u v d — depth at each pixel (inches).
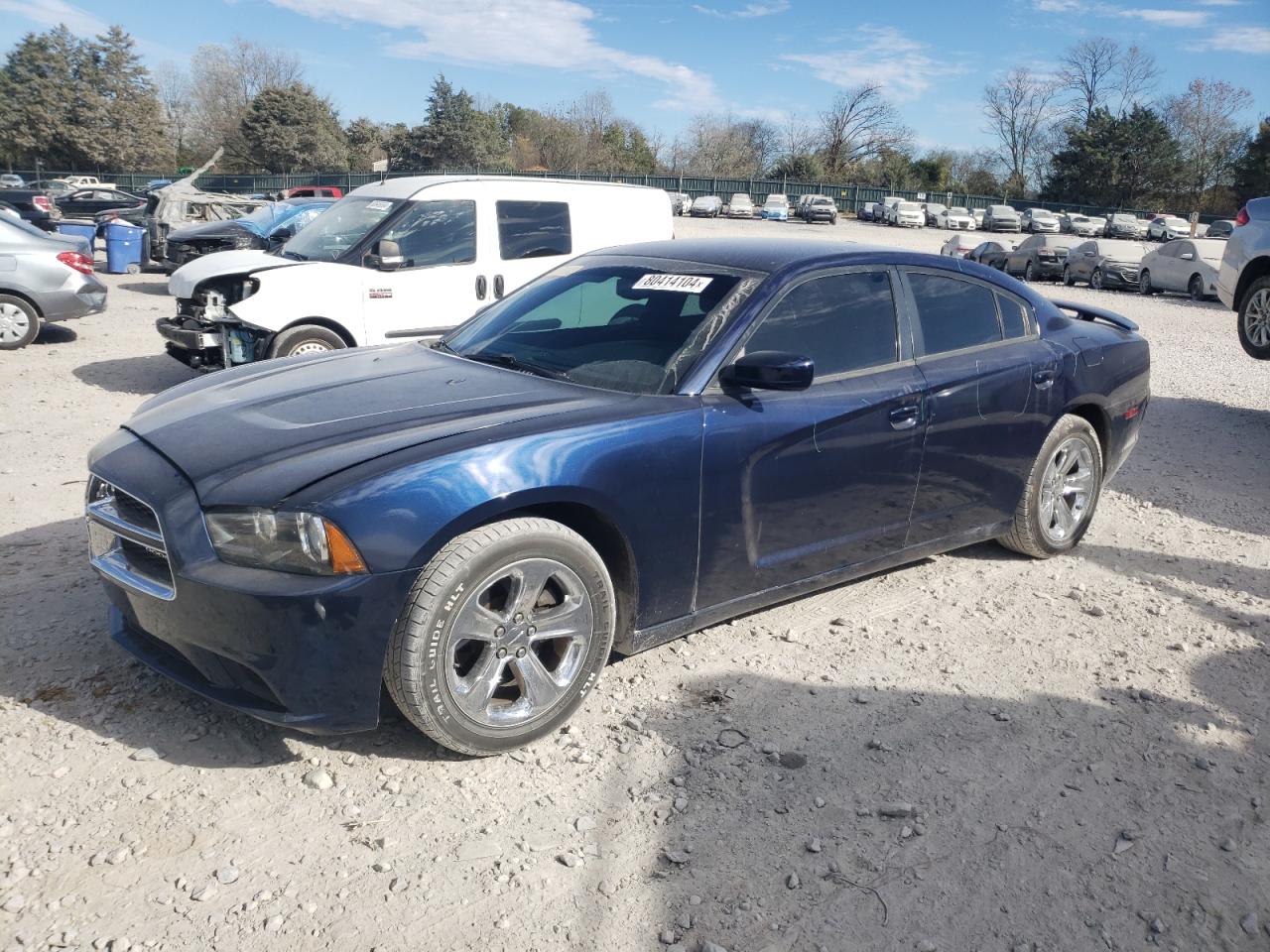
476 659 119.3
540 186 345.7
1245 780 124.6
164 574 116.8
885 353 159.8
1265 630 169.5
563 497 120.2
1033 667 152.4
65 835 103.9
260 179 2655.0
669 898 99.1
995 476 177.3
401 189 332.5
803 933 95.6
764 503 142.4
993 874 105.3
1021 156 3196.4
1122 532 219.5
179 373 371.6
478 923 94.7
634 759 122.7
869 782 120.3
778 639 158.4
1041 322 188.2
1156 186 2790.4
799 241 171.2
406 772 118.1
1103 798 119.5
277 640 107.1
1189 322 694.5
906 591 180.4
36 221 1143.0
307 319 303.6
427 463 112.9
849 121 3211.1
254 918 93.9
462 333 169.3
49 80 2898.6
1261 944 97.7
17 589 162.6
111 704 129.0
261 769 117.3
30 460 242.7
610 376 141.9
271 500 109.0
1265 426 343.3
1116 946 96.4
